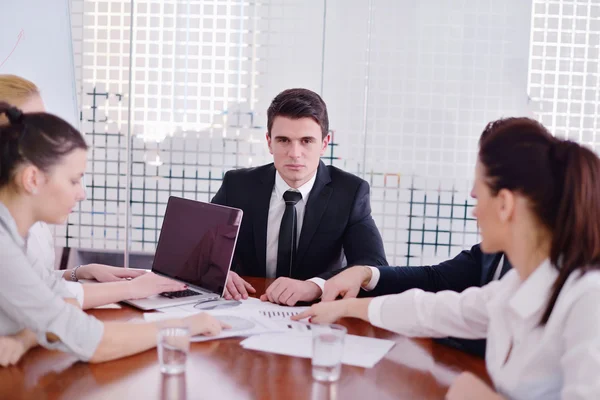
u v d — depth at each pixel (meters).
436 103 3.91
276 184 2.45
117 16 3.97
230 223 1.91
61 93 3.68
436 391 1.24
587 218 1.07
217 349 1.46
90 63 4.02
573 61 3.86
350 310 1.67
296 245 2.39
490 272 2.01
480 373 1.35
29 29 3.58
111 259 4.16
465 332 1.47
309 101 2.27
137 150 4.05
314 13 3.90
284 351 1.45
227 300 1.92
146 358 1.39
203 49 3.97
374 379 1.29
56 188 1.42
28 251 1.62
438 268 2.11
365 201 2.46
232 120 4.00
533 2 3.83
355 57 3.90
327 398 1.18
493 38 3.86
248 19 3.93
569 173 1.08
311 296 1.93
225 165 4.04
